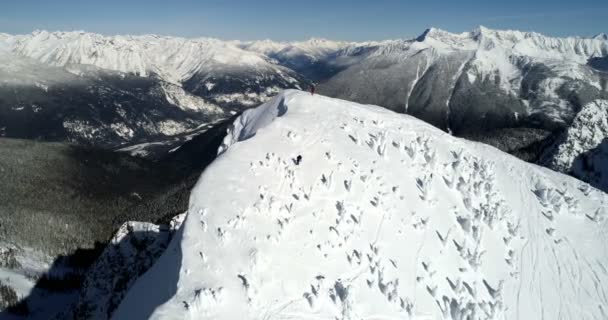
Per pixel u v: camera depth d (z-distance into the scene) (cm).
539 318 3397
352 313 2842
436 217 3953
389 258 3391
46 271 10931
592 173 10338
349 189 3881
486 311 3247
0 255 11256
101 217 15825
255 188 3634
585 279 3853
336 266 3164
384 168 4319
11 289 9362
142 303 3041
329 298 2908
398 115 5975
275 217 3394
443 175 4550
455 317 3125
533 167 5653
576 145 11194
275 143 4297
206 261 2927
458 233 3866
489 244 3903
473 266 3603
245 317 2666
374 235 3534
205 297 2628
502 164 5366
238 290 2795
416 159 4641
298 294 2892
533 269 3806
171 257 3198
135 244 6081
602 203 5031
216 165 3834
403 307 3058
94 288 5684
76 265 11894
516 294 3525
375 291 3094
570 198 4850
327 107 5344
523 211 4506
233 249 3042
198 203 3391
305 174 3944
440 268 3484
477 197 4391
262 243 3138
